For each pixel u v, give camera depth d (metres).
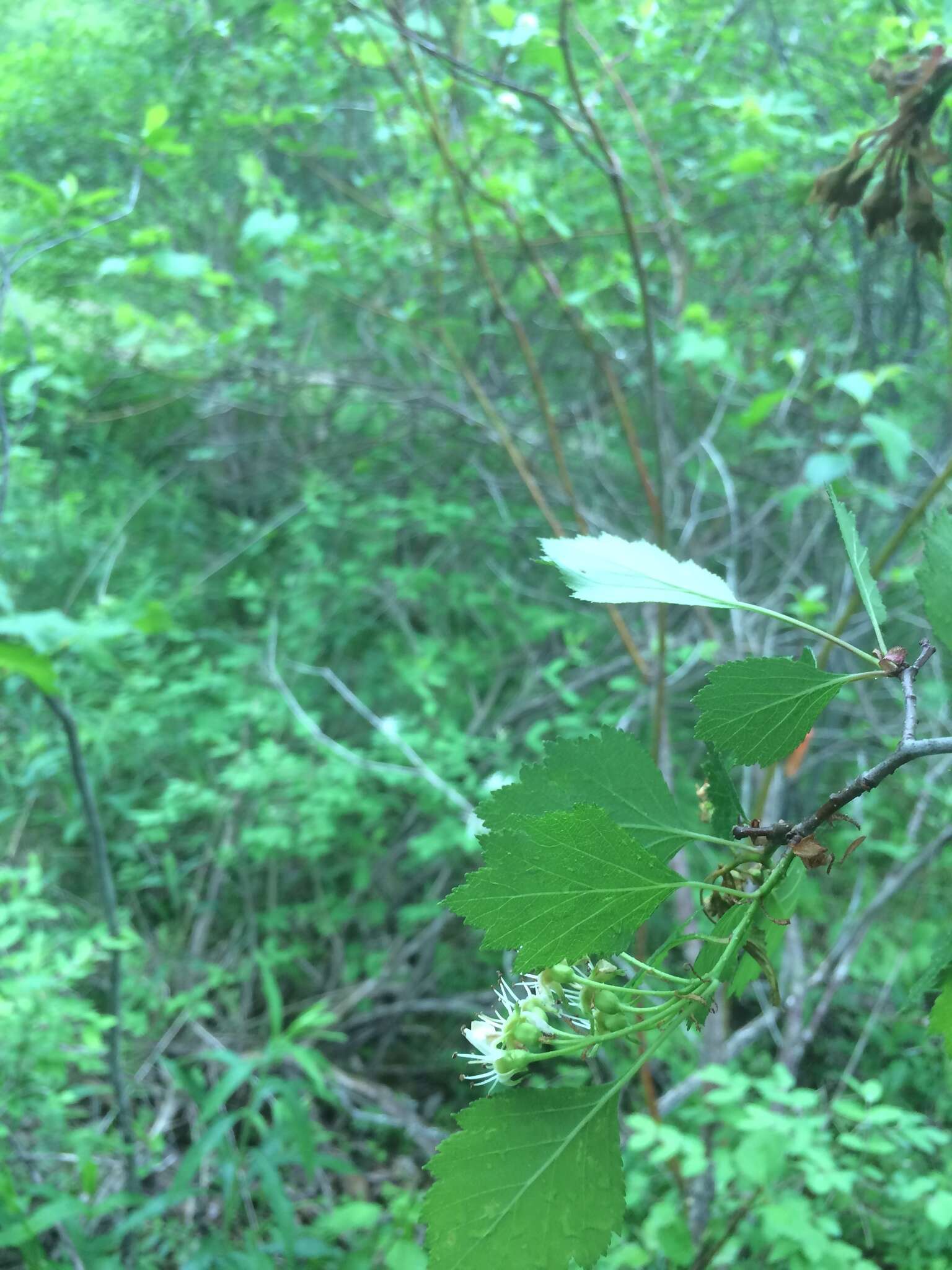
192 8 1.47
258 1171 0.96
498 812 0.23
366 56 1.10
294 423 2.17
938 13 0.82
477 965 1.48
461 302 1.87
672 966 0.90
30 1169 1.02
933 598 0.24
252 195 1.40
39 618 0.86
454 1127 1.29
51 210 0.95
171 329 1.54
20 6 1.54
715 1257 0.86
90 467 2.12
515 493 1.96
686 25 1.35
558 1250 0.19
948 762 1.30
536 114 1.48
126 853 1.47
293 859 1.61
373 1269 1.00
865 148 0.49
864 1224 0.96
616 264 1.29
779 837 0.23
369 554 1.83
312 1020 1.09
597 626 1.75
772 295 1.63
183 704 1.68
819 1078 1.19
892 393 1.44
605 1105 0.20
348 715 1.75
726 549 1.60
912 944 1.24
